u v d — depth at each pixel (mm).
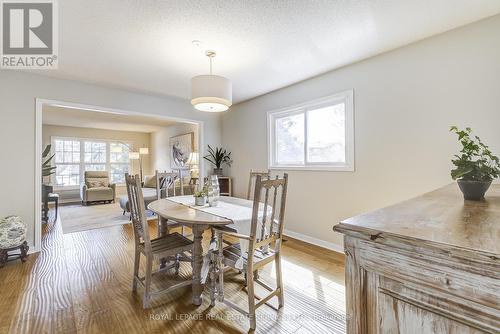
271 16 1850
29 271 2357
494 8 1780
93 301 1850
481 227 664
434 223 709
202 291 1893
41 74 2965
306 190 3258
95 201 6410
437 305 537
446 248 519
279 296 1786
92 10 1762
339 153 2955
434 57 2160
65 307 1771
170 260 2512
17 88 2842
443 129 2121
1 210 2742
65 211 5395
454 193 1336
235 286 2096
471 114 1978
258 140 3996
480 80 1936
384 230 636
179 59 2582
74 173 7203
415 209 915
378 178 2541
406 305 585
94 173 6734
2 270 2383
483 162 1166
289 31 2059
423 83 2225
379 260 629
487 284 473
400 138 2377
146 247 1777
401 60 2355
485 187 1104
